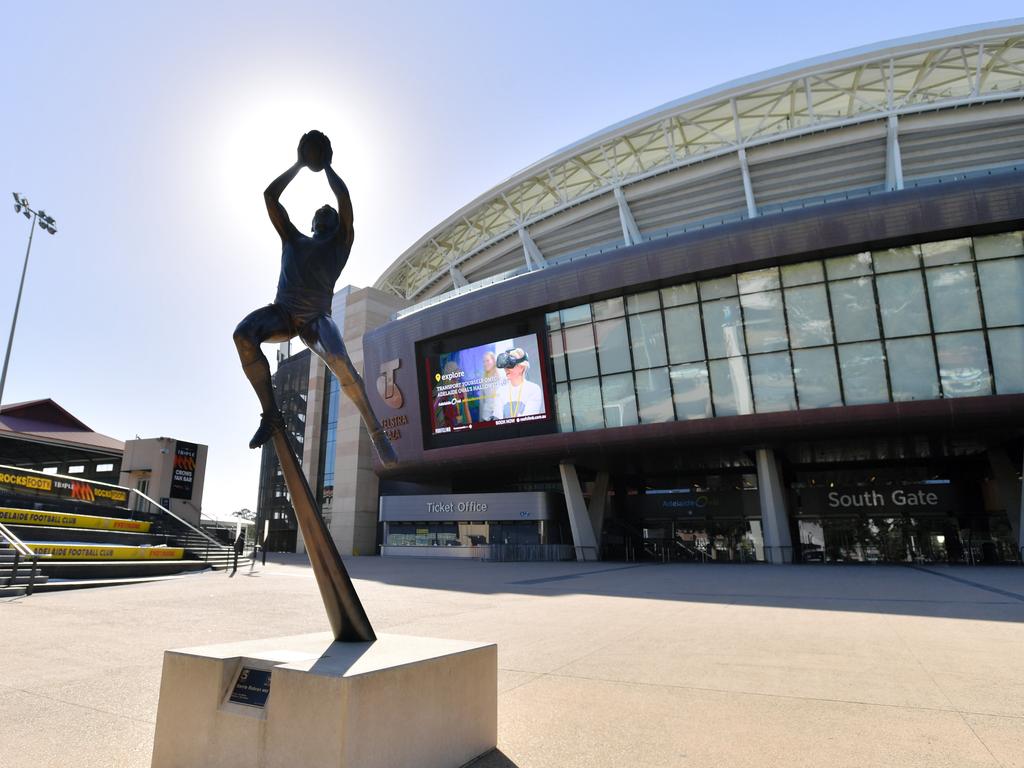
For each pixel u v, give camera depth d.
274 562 35.09
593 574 22.61
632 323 31.70
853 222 26.52
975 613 10.80
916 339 26.70
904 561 33.81
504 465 37.31
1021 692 5.53
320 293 4.71
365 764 3.10
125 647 8.11
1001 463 30.67
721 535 38.53
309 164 4.86
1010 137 38.94
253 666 3.57
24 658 7.40
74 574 18.14
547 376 33.94
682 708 5.09
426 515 43.16
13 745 4.30
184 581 19.52
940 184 25.47
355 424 52.72
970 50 38.53
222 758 3.38
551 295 32.78
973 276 25.86
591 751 4.10
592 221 49.66
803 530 35.81
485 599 13.74
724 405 29.84
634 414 31.84
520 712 5.00
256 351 4.38
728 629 9.30
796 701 5.28
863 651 7.49
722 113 45.22
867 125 39.81
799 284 28.34
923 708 5.04
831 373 27.98
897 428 27.14
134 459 44.00
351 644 4.13
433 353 37.97
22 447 62.00
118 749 4.23
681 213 46.75
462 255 57.47
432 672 3.66
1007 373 25.52
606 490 39.91
